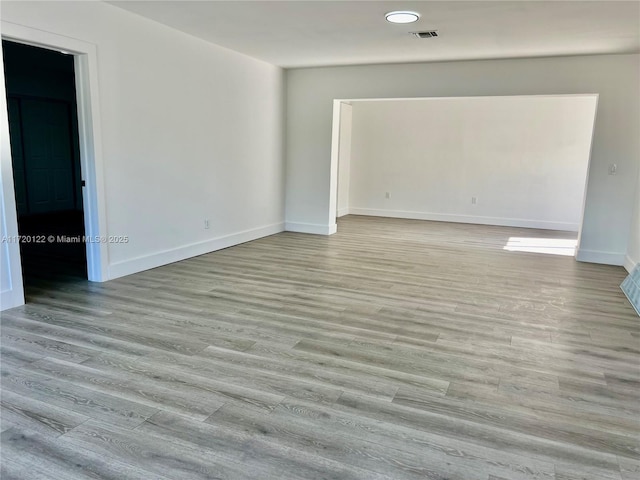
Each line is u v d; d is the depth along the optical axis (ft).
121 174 13.61
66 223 23.61
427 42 15.39
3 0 10.13
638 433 6.79
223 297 12.46
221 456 6.02
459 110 27.04
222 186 18.24
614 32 13.53
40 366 8.30
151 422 6.72
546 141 25.52
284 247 19.29
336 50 17.12
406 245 20.45
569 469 5.96
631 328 10.96
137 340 9.53
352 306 12.05
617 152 16.99
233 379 8.05
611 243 17.58
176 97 15.35
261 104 20.11
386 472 5.82
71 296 12.14
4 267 10.93
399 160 28.86
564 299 13.12
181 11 12.94
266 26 14.14
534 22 12.75
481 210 27.48
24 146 24.66
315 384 7.97
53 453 5.98
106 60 12.71
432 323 10.99
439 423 6.91
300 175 22.48
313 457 6.06
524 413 7.25
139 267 14.69
